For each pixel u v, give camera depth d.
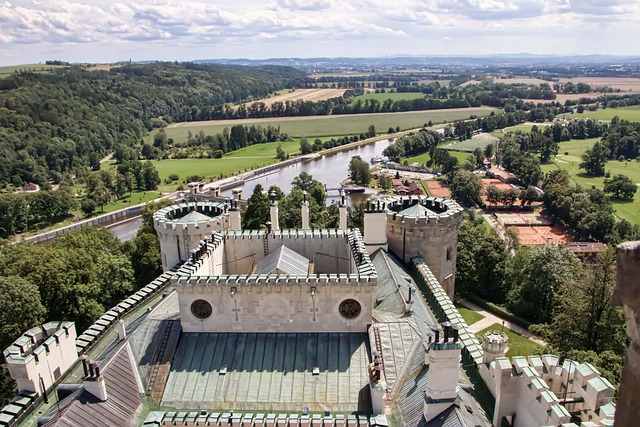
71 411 39.16
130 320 57.97
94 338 53.53
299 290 49.53
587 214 199.25
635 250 11.01
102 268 110.88
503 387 38.75
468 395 42.06
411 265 75.44
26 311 86.25
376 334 49.66
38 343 45.50
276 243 64.12
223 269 63.97
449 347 36.81
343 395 45.78
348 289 49.38
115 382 44.47
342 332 50.94
